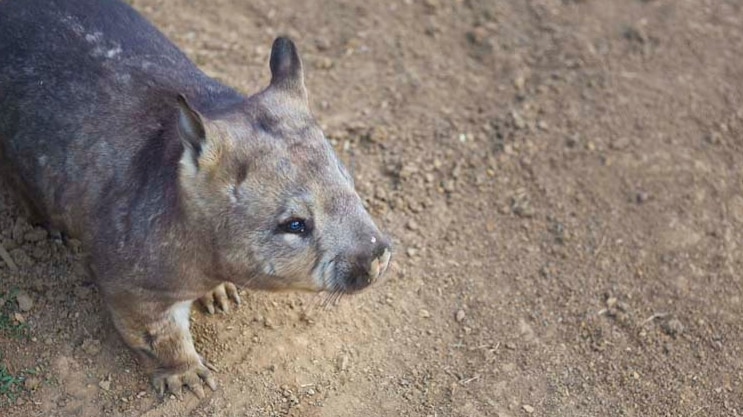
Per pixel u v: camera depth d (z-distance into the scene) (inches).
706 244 66.6
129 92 56.1
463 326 62.5
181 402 57.9
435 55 76.0
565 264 65.5
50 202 57.5
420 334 61.9
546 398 60.1
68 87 56.6
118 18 59.1
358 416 58.4
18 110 57.3
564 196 68.3
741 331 63.1
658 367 61.6
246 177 52.0
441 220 66.9
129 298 55.6
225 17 76.8
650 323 63.2
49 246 61.2
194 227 53.2
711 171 70.0
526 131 71.2
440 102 73.0
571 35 77.2
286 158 52.2
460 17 78.5
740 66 76.1
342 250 52.4
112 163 55.2
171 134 54.6
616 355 61.9
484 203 67.9
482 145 70.6
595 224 67.2
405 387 59.8
